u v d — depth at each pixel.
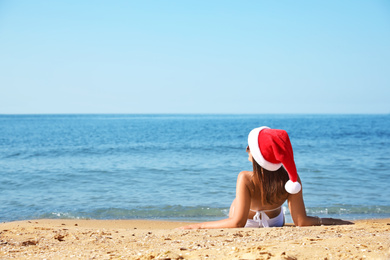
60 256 3.04
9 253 3.18
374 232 3.73
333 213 6.75
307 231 3.79
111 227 5.62
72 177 10.92
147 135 33.28
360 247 2.87
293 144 22.25
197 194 8.57
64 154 17.33
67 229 4.58
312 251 2.78
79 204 7.62
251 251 2.85
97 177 10.91
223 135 32.88
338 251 2.77
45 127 54.84
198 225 4.30
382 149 18.83
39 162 14.36
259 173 3.90
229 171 12.06
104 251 3.23
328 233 3.69
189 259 2.76
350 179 10.19
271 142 3.57
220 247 3.12
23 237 3.93
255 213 4.16
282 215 4.36
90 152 18.20
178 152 18.17
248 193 4.03
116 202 7.79
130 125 64.88
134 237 3.88
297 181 3.81
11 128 50.62
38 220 6.13
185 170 12.24
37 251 3.26
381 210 6.93
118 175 11.25
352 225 4.23
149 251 3.11
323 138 27.72
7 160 15.02
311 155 16.16
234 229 4.00
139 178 10.77
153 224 5.99
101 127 55.03
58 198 8.20
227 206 7.43
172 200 7.96
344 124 63.66
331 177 10.50
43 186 9.60
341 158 14.95
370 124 62.75
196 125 62.97
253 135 3.71
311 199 7.86
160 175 11.27
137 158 15.76
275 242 3.24
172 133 36.84
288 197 4.07
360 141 24.42
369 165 12.83
